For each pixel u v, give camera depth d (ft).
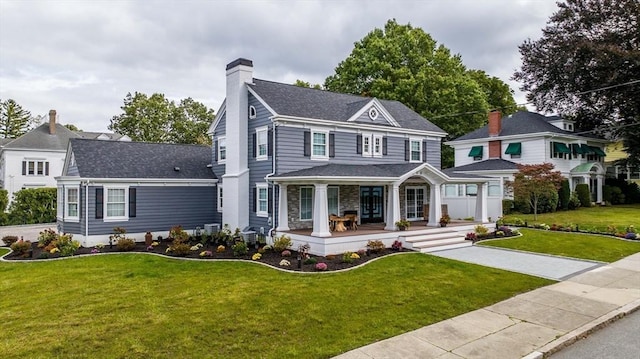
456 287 38.45
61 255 56.44
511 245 61.41
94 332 27.25
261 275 42.93
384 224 72.59
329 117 68.54
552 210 97.76
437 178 68.59
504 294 36.91
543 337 27.20
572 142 116.47
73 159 70.54
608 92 111.45
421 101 126.72
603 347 26.25
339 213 70.95
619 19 109.29
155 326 28.25
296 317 30.01
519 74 127.13
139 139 165.99
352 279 40.83
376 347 25.20
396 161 78.13
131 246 60.80
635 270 46.88
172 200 73.72
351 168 64.85
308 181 56.54
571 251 57.26
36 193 112.06
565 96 122.01
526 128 112.98
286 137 63.93
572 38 112.88
